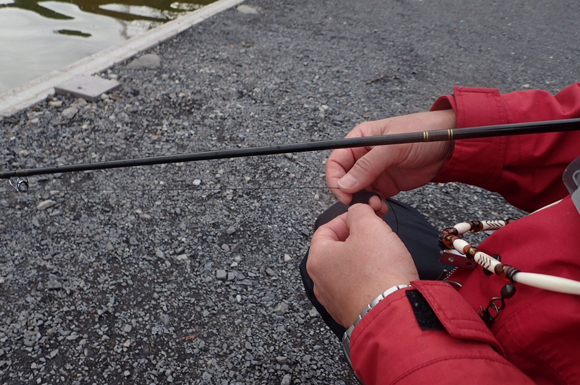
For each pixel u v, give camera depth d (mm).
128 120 3172
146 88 3531
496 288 821
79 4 5211
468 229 1011
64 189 2580
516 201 1083
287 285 2139
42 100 3291
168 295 2061
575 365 671
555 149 984
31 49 4227
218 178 2732
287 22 4891
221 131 3148
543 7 5871
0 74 3805
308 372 1793
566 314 667
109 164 1361
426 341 706
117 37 4551
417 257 1196
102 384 1719
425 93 3771
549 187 1016
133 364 1788
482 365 670
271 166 2857
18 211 2424
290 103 3504
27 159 2785
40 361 1782
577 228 732
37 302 1998
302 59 4156
